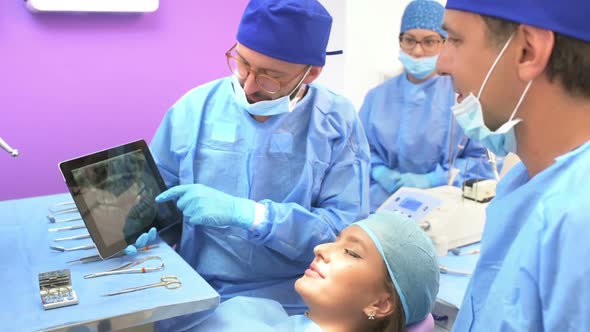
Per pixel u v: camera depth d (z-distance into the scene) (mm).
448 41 830
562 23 692
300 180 1396
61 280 1045
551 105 744
